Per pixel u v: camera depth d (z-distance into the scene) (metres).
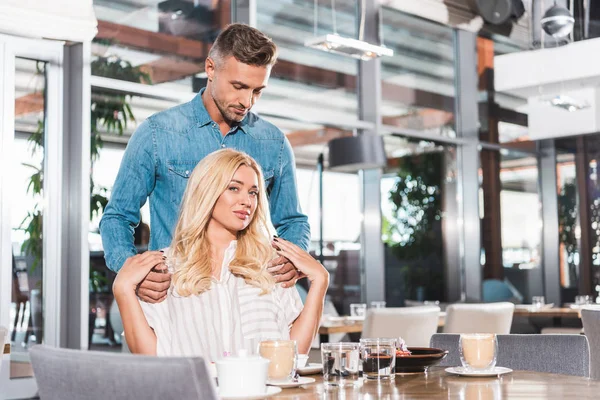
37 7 4.91
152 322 1.68
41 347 1.21
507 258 8.70
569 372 1.93
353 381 1.52
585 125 7.53
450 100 8.37
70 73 5.24
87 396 1.09
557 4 7.30
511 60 7.57
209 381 1.02
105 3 5.60
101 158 5.44
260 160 2.38
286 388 1.50
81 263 5.12
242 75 2.17
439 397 1.36
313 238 6.88
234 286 1.75
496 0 7.99
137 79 5.71
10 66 4.85
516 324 6.65
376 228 7.26
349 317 5.43
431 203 8.01
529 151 8.95
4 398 4.75
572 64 7.19
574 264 8.91
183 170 2.29
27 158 4.96
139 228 5.50
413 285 7.67
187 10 6.05
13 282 4.86
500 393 1.39
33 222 4.96
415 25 8.03
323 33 7.10
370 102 7.40
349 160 6.20
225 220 1.76
